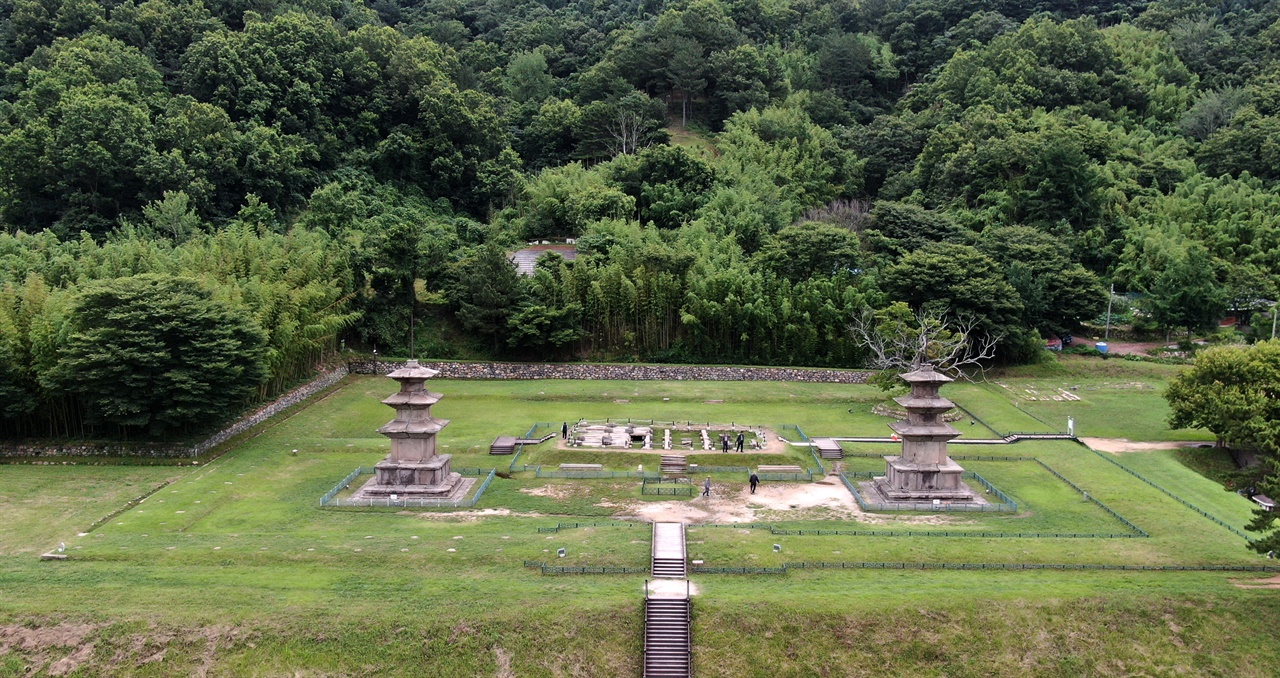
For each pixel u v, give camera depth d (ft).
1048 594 155.43
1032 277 363.35
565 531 187.42
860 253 368.89
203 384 226.17
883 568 168.86
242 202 399.03
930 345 277.03
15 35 451.53
